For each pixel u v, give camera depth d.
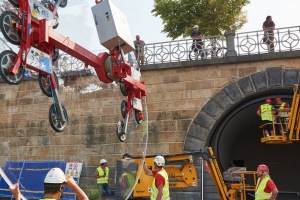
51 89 2.43
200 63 12.37
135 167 3.27
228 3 23.69
